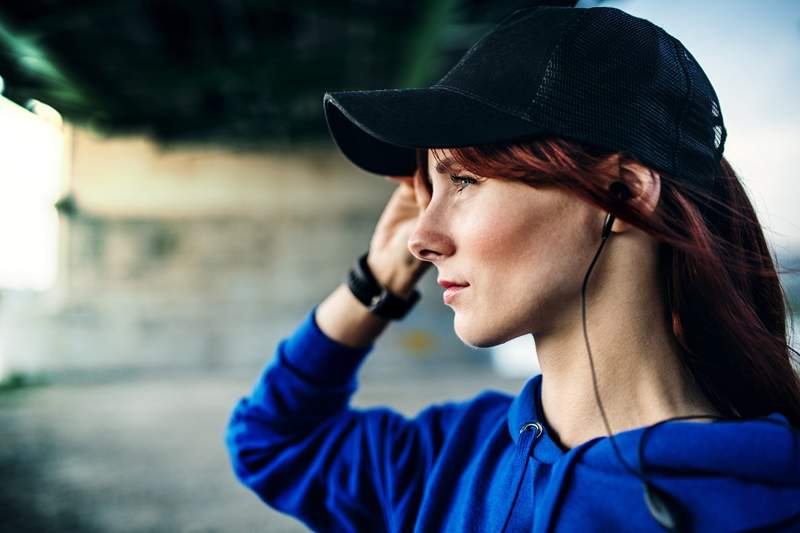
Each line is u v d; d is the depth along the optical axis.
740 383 0.54
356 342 0.72
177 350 11.70
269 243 12.16
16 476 3.84
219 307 11.95
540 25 0.49
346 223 12.27
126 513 3.02
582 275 0.47
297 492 0.70
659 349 0.48
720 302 0.50
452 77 0.52
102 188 11.77
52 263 11.52
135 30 9.21
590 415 0.48
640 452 0.42
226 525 2.81
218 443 4.89
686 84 0.49
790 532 0.37
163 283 11.85
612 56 0.47
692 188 0.47
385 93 0.52
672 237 0.45
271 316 12.03
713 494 0.39
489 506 0.52
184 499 3.25
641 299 0.48
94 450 4.68
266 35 9.40
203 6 8.35
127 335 11.58
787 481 0.39
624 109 0.45
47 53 8.93
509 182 0.47
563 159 0.45
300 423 0.72
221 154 12.11
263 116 11.66
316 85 10.56
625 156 0.45
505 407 0.63
